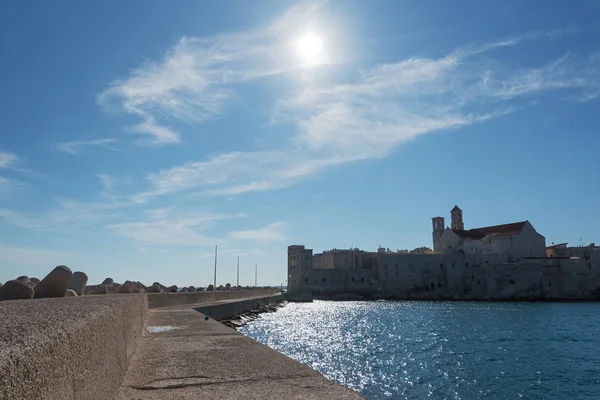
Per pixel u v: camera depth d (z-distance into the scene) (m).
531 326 61.22
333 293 143.00
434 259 138.00
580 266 128.88
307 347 41.34
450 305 113.50
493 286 129.25
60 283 18.47
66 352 3.63
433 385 26.45
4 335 3.18
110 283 37.56
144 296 20.14
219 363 9.83
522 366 32.41
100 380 5.18
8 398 2.39
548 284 127.88
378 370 30.73
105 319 5.74
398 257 139.75
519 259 131.50
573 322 66.69
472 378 28.36
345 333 52.78
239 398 7.00
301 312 88.94
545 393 24.92
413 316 79.31
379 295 139.88
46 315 4.65
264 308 79.81
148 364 9.70
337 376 28.70
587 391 25.39
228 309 47.97
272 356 10.73
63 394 3.46
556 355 37.34
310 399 6.94
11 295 15.66
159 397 7.05
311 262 145.38
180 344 12.73
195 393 7.30
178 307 33.38
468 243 140.38
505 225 143.00
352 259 157.62
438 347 41.94
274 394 7.23
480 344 43.97
